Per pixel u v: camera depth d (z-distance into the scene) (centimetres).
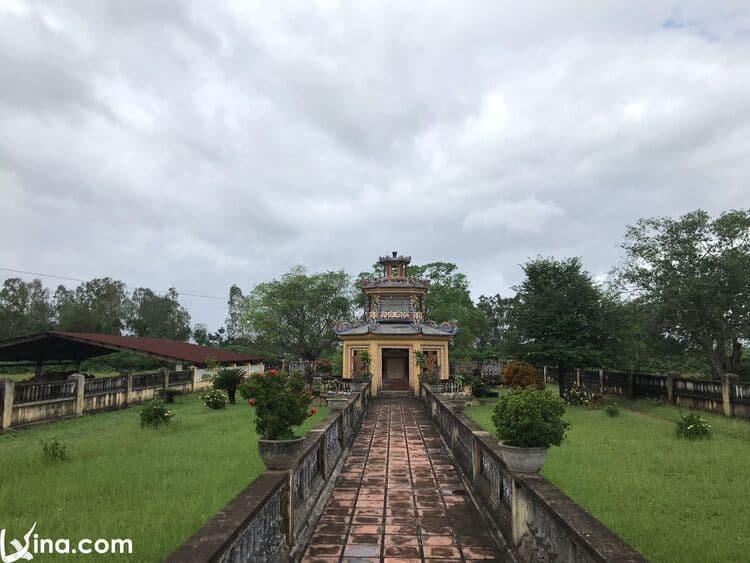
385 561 508
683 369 3161
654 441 1197
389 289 2609
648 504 705
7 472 848
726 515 664
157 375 2377
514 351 2289
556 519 365
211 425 1420
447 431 1117
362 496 741
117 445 1095
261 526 404
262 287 3775
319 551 533
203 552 286
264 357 3912
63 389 1658
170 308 6469
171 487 766
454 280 4150
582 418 1653
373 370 2375
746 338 2461
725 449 1101
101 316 5662
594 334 2148
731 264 2425
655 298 2703
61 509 654
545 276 2302
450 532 591
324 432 762
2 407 1360
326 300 3753
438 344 2453
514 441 503
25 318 5297
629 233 2827
